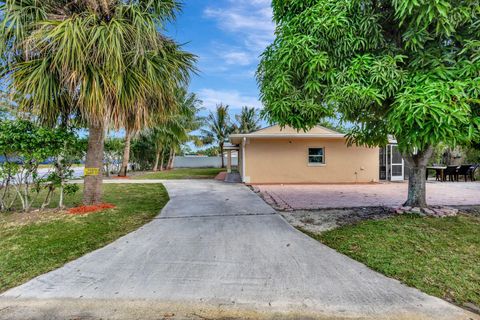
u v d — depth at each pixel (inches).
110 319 85.7
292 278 111.4
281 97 170.1
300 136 462.0
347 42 148.9
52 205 251.8
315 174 479.5
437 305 91.1
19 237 159.3
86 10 206.8
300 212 233.9
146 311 89.4
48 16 200.5
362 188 404.2
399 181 501.7
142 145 892.6
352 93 141.6
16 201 259.4
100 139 243.4
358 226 183.0
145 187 409.7
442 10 118.3
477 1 127.2
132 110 217.6
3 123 200.5
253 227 187.2
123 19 207.3
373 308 90.0
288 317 86.0
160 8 236.4
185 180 530.9
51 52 194.1
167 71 230.7
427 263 122.4
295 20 163.6
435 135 127.2
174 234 171.2
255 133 476.1
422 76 139.8
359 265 123.7
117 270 119.3
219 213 230.1
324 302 93.8
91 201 240.4
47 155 208.8
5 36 193.9
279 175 475.8
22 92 198.2
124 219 205.0
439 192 341.7
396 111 138.5
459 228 171.8
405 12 127.9
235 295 98.7
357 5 148.6
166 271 118.3
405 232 165.2
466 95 126.8
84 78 191.5
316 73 155.8
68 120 227.8
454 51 145.5
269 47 186.2
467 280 106.7
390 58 144.9
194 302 94.3
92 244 151.4
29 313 88.7
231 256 135.4
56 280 110.1
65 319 85.8
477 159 557.6
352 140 273.0
